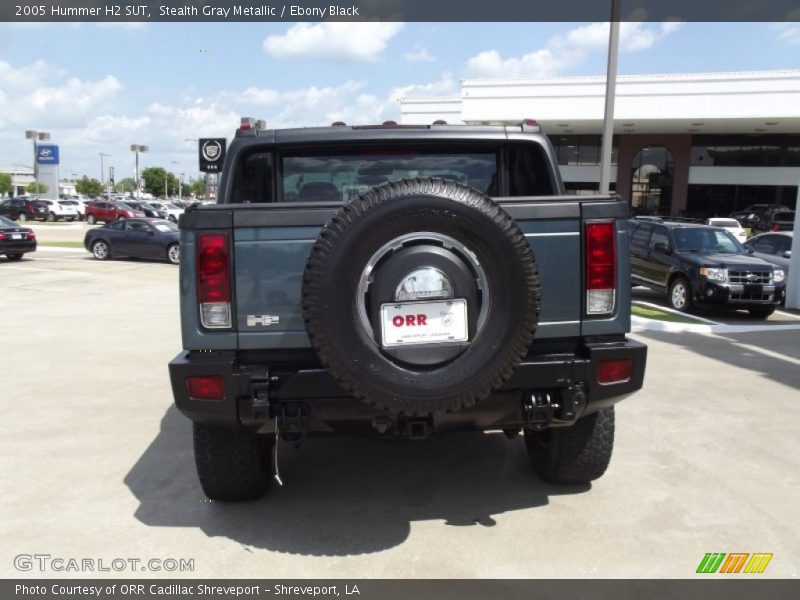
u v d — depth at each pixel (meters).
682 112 33.97
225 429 3.65
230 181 4.07
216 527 3.70
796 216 13.06
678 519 3.75
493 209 2.95
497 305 2.97
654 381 6.91
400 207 2.89
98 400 6.29
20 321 10.65
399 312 2.98
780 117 33.19
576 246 3.33
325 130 4.07
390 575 3.18
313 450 4.95
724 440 5.08
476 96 35.84
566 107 35.06
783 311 12.98
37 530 3.68
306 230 3.22
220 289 3.22
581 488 4.18
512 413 3.38
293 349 3.29
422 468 4.56
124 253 21.75
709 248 12.87
